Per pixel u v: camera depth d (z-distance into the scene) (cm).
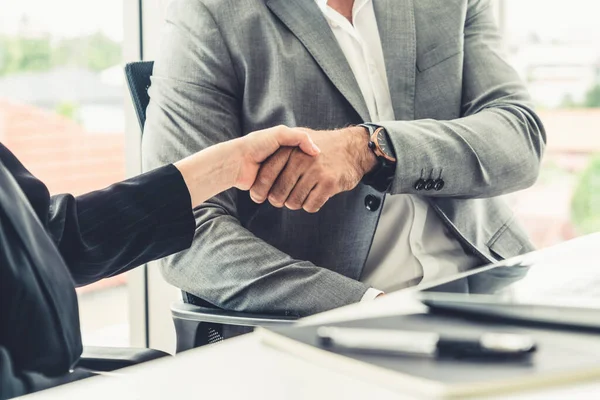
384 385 49
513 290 71
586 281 75
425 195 140
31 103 200
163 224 108
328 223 143
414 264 146
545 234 249
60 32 201
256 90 143
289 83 142
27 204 81
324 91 144
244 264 129
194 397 49
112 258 103
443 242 148
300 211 142
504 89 157
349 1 152
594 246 100
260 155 125
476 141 142
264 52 143
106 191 107
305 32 145
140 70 150
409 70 152
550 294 69
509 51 240
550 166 247
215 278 130
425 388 46
